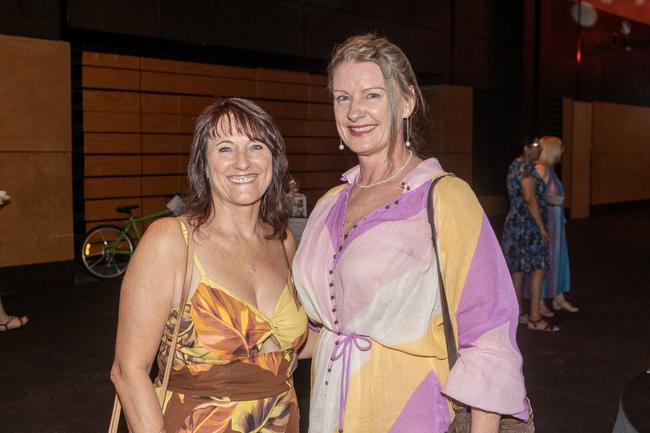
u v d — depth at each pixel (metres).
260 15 10.61
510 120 15.68
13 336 6.25
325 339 2.11
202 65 10.52
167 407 2.04
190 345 2.03
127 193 9.84
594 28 17.48
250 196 2.09
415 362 1.98
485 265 1.87
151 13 9.29
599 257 11.05
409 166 2.10
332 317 2.07
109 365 5.46
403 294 1.92
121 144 9.73
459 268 1.88
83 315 7.04
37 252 8.26
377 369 1.99
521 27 15.46
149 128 10.00
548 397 4.80
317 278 2.10
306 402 4.43
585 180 17.27
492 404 1.82
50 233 8.35
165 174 10.23
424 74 13.74
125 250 9.33
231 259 2.11
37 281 8.27
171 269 2.00
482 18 14.85
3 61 7.91
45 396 4.78
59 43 8.32
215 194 2.14
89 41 9.17
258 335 2.08
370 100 2.06
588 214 17.50
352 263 1.96
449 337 1.94
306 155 12.08
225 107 2.12
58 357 5.65
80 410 4.54
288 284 2.23
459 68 14.42
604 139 18.03
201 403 2.03
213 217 2.13
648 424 1.98
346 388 2.01
